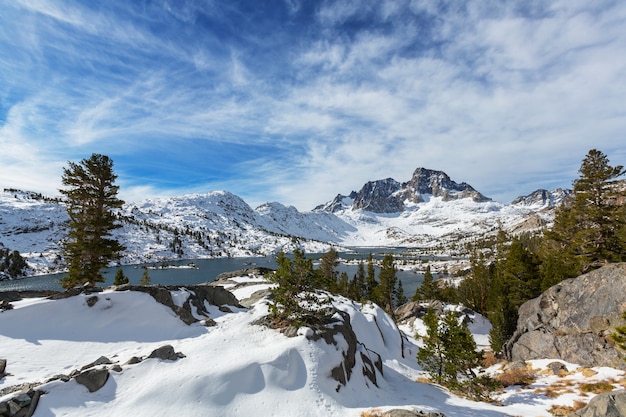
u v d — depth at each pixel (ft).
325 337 69.51
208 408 47.11
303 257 76.69
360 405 59.31
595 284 86.94
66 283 113.91
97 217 114.62
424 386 82.84
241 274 164.45
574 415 53.11
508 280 153.79
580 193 126.52
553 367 83.71
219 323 78.54
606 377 71.15
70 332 65.10
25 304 67.41
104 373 49.11
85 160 113.39
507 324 129.70
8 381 47.26
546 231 167.12
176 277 482.69
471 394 73.46
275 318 77.56
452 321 77.15
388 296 267.59
